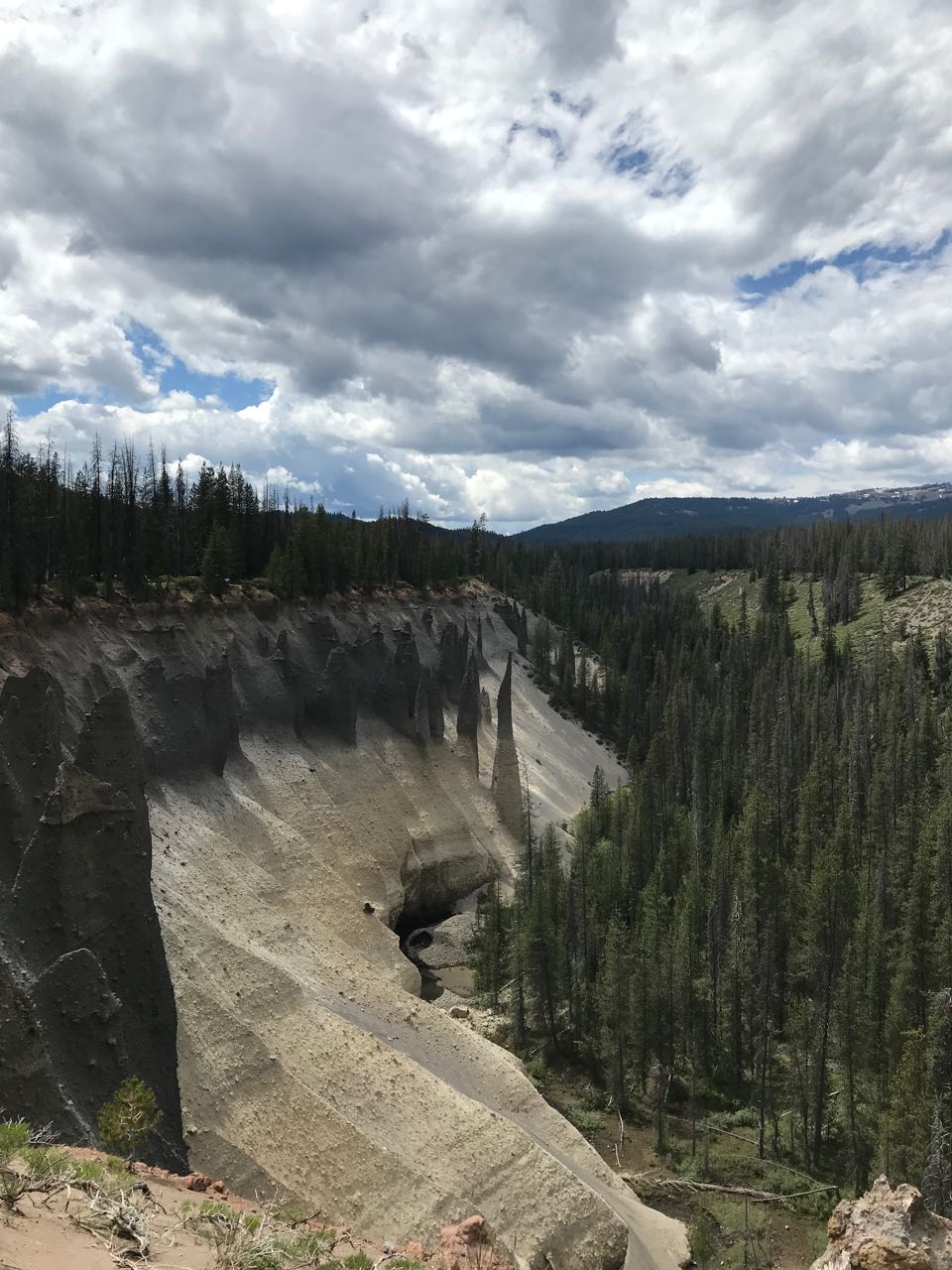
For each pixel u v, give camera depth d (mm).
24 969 28609
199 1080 40094
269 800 71625
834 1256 21719
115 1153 23594
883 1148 44625
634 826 83250
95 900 32438
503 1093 50375
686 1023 59406
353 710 88500
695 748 106562
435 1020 55031
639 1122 55688
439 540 178125
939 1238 21109
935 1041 46938
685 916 63594
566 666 157125
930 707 102438
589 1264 39219
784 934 64688
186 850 57031
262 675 82562
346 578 118500
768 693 122375
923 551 188375
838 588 179500
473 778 102750
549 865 77062
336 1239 17906
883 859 67938
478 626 141750
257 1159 38688
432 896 86438
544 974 63688
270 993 46906
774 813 84938
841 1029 52812
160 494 95000
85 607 69188
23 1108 23953
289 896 61938
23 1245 12180
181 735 65125
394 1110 43281
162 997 33281
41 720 37688
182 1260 13781
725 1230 45031
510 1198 40500
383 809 85000
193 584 87500
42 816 32750
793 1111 55031
